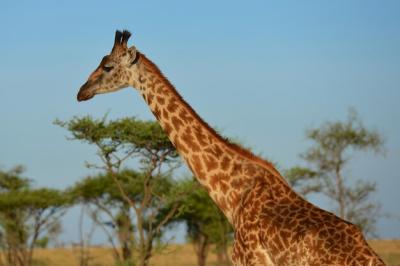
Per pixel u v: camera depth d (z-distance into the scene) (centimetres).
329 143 5844
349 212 5778
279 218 1819
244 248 1888
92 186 5722
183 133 2044
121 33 2139
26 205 5916
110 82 2122
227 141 2027
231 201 1972
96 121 4494
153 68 2108
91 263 6228
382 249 6631
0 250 6419
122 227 5622
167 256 7738
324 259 1681
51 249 7556
